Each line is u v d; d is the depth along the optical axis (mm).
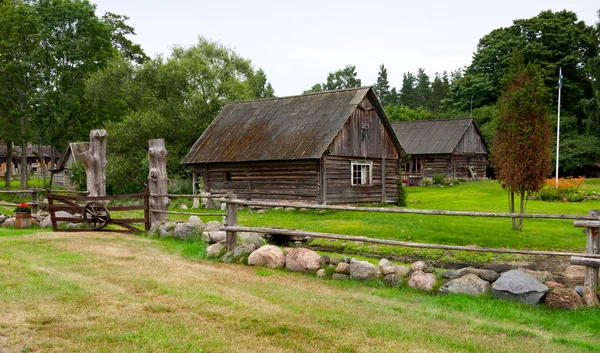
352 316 6695
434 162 44406
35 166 79250
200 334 5758
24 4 44500
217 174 26469
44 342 5336
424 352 5484
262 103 28531
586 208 23312
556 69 55562
